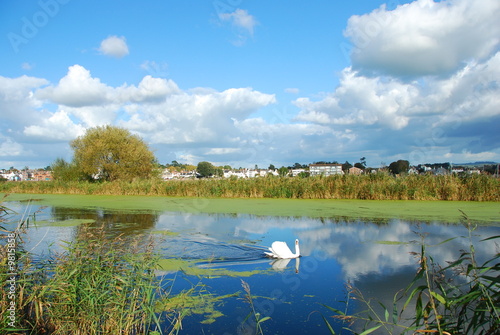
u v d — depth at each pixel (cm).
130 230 1234
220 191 2378
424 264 390
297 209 1719
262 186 2323
